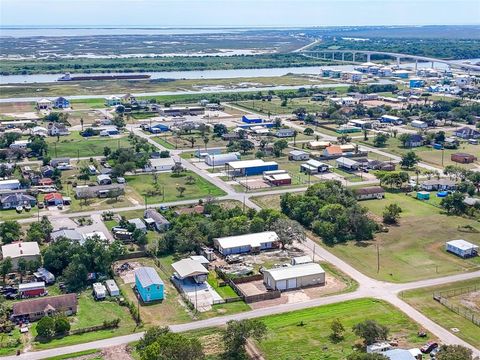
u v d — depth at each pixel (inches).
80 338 3503.9
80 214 5762.8
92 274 4328.3
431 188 6619.1
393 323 3671.3
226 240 4921.3
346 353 3319.4
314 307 3909.9
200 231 5034.5
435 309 3865.7
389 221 5615.2
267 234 5049.2
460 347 3117.6
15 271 4448.8
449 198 5880.9
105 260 4387.3
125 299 4023.1
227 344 3299.7
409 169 7504.9
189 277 4335.6
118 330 3604.8
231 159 7746.1
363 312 3823.8
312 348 3383.4
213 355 3292.3
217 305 3959.2
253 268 4571.9
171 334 3132.4
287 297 4087.1
